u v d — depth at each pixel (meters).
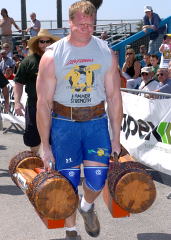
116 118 3.71
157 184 6.07
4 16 18.70
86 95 3.59
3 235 4.42
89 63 3.53
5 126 10.62
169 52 10.68
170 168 5.86
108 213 4.98
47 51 3.57
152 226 4.63
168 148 5.91
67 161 3.64
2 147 8.51
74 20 3.46
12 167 4.19
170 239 4.30
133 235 4.40
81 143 3.67
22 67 5.88
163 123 5.98
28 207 5.18
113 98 3.69
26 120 5.95
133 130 6.70
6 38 18.66
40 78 3.57
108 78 3.62
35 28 19.28
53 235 4.40
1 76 6.46
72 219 3.82
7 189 5.84
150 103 6.22
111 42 17.36
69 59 3.51
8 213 5.01
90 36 3.55
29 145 5.98
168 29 14.42
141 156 6.48
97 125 3.64
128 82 10.15
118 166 3.62
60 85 3.57
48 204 3.39
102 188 3.70
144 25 14.62
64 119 3.62
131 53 10.41
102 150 3.63
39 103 3.60
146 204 3.56
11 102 9.96
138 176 3.50
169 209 5.14
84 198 3.82
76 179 3.69
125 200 3.53
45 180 3.40
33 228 4.58
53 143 3.68
